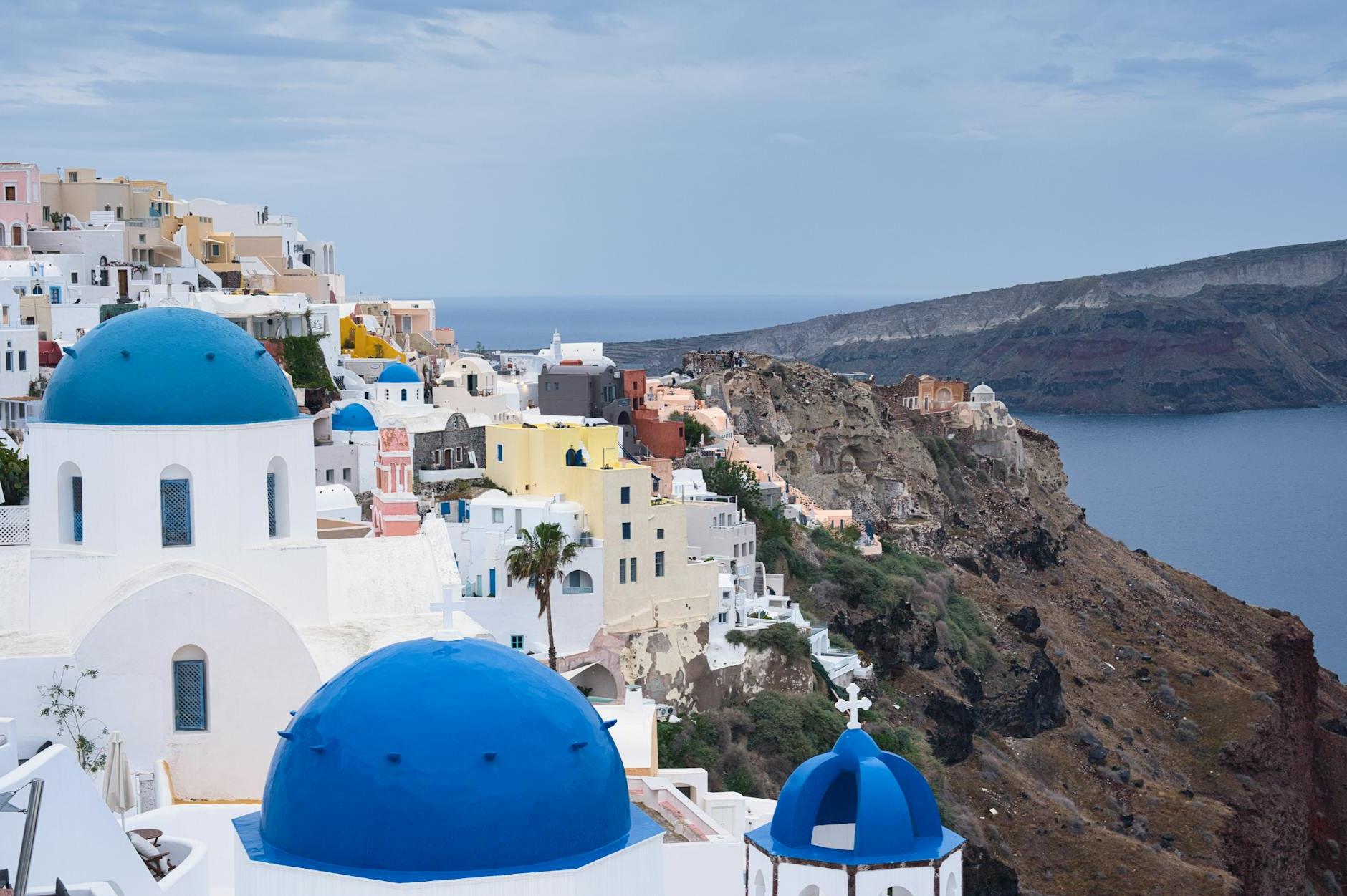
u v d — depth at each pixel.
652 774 59.41
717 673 100.81
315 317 127.56
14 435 91.31
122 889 30.31
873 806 28.09
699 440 152.75
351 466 102.88
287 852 26.94
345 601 52.03
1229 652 187.62
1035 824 126.62
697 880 49.88
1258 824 151.50
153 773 44.03
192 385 47.09
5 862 27.42
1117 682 170.38
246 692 44.94
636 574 96.62
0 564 48.16
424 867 26.31
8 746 31.64
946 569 160.12
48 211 138.25
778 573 128.12
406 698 27.48
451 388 130.50
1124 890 122.06
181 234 141.12
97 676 43.91
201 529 47.12
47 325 111.12
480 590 95.19
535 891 26.38
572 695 29.00
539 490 100.44
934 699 129.38
